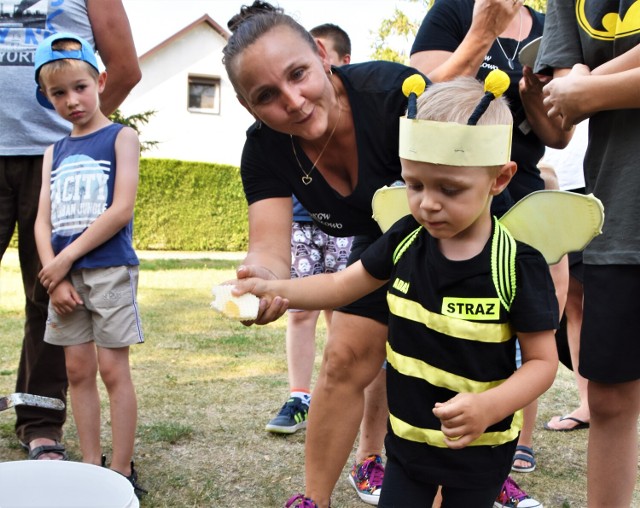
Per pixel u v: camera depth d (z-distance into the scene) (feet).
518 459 8.73
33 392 8.55
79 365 7.79
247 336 15.97
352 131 6.29
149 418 10.03
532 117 7.54
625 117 5.94
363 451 8.15
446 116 4.82
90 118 8.12
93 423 7.88
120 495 5.15
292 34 5.69
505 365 5.09
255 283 5.66
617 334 5.90
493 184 5.01
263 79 5.63
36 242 7.94
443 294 5.11
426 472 5.30
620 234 5.86
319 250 11.44
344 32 13.03
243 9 6.52
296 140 6.49
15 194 8.52
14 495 5.25
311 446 6.84
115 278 7.61
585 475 8.61
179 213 53.42
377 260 5.66
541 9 24.95
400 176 6.42
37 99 8.34
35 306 8.48
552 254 5.37
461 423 4.65
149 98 69.15
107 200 7.79
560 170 10.43
